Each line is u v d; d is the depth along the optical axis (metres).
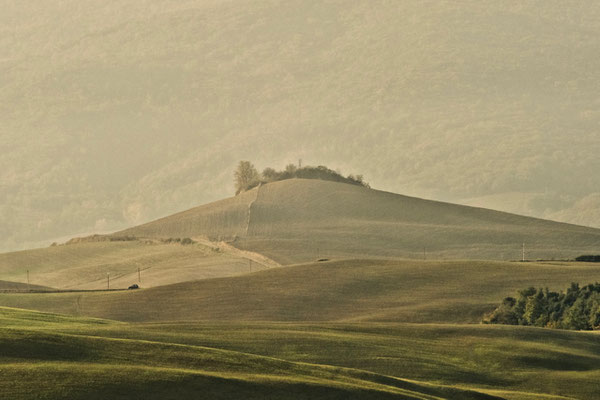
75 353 128.25
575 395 169.00
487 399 147.00
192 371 123.62
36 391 109.25
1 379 112.94
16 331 136.12
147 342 139.75
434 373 175.62
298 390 121.81
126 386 113.75
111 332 179.12
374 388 129.62
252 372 129.62
